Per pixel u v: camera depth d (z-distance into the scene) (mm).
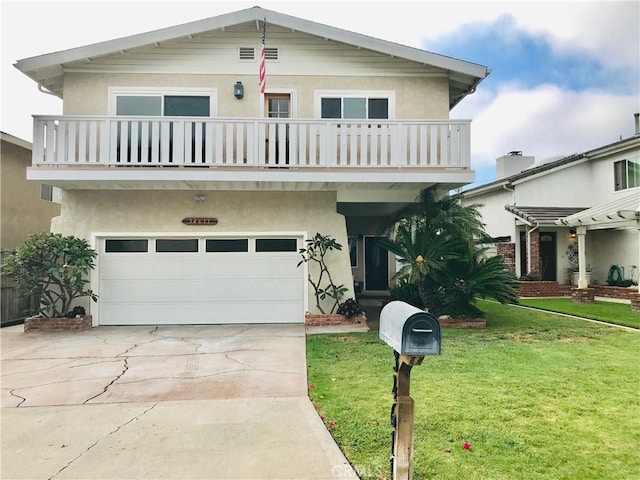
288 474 3340
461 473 3254
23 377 6016
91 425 4344
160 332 9289
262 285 10383
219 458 3613
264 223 10367
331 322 9797
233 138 9648
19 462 3602
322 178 9430
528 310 12305
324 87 10773
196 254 10328
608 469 3318
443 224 9992
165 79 10586
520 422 4180
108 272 10203
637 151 15219
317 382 5594
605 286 15094
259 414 4555
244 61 10695
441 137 9750
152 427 4270
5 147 12430
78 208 10148
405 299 11023
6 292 10992
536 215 16156
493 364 6250
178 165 9383
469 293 9414
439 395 4914
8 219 12523
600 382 5383
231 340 8383
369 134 10000
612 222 13359
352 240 16531
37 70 10336
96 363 6727
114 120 9344
